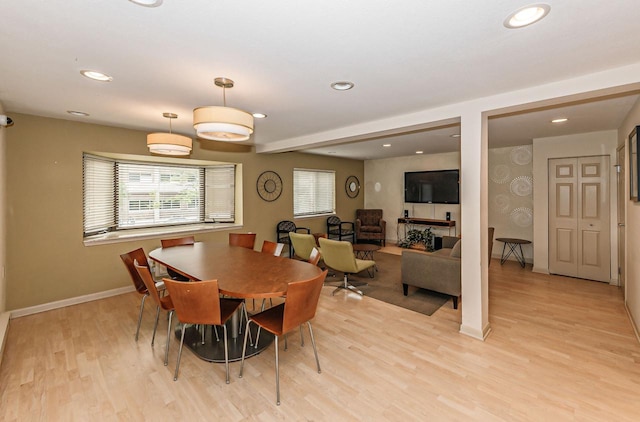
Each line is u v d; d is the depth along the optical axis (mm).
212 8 1384
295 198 6824
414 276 3863
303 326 3062
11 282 3277
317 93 2600
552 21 1506
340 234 7211
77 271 3730
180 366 2375
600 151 4410
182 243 3998
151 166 4844
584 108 3168
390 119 3463
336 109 3096
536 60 1965
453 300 3562
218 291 2096
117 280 4062
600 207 4473
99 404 1945
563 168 4766
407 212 7531
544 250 4980
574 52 1853
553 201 4875
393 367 2350
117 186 4496
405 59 1943
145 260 3205
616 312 3377
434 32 1610
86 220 3984
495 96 2641
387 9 1396
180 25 1536
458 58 1929
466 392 2053
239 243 4230
